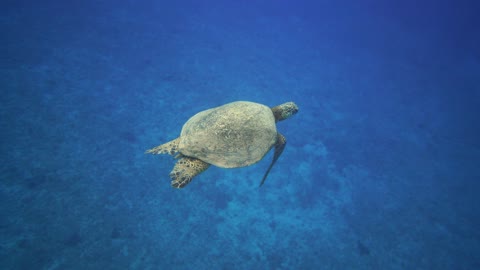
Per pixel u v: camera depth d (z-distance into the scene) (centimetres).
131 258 1226
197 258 1298
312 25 4759
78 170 1478
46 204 1290
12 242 1141
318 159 1980
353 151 2117
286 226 1528
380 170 1998
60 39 2388
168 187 1546
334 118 2461
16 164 1389
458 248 1573
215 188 1617
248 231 1459
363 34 4716
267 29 4100
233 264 1312
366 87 3084
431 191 1909
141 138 1788
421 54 4259
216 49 3098
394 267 1432
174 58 2698
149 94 2164
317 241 1489
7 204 1237
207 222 1445
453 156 2278
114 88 2106
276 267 1341
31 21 2480
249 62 3030
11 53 2030
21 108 1670
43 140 1553
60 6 2898
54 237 1203
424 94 3148
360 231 1580
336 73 3262
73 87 1972
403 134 2434
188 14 3809
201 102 2238
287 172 1830
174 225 1391
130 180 1521
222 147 540
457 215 1772
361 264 1425
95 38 2577
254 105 648
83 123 1744
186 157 560
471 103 3120
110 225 1308
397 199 1806
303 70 3175
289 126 2225
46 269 1112
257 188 1686
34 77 1912
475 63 4344
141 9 3488
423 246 1553
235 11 4503
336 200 1728
